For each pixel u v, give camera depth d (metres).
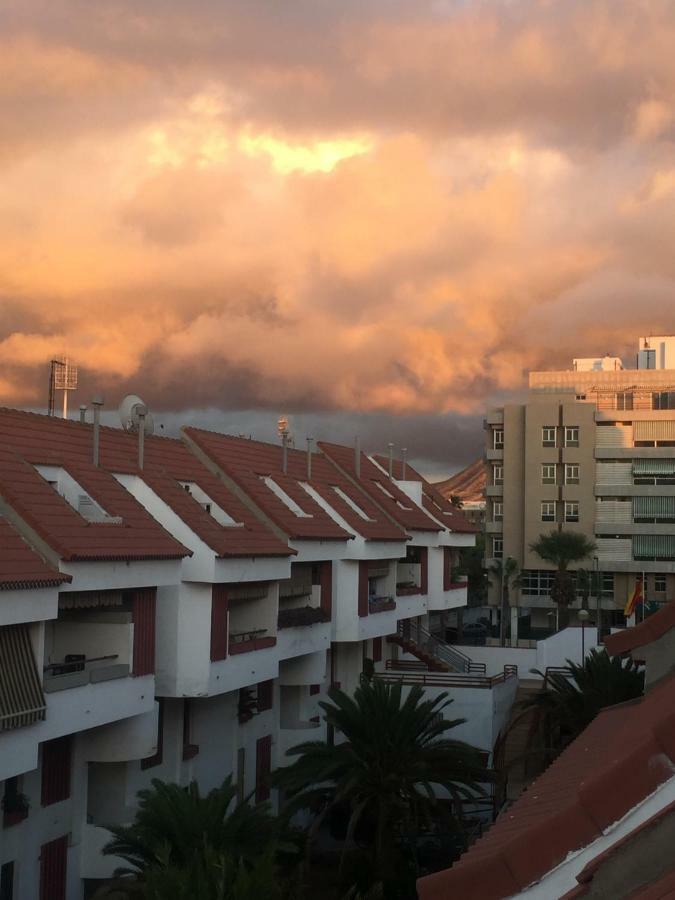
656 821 7.70
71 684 24.86
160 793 24.41
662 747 8.37
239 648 33.41
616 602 96.19
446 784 32.12
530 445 98.19
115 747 28.53
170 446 38.19
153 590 29.05
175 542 30.17
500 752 41.94
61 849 27.83
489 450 100.19
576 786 11.95
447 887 8.97
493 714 45.91
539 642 57.44
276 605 36.53
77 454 30.89
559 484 97.50
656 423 96.19
